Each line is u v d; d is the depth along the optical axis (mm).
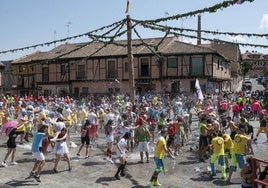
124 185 11578
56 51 51188
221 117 20453
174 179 12188
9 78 60875
